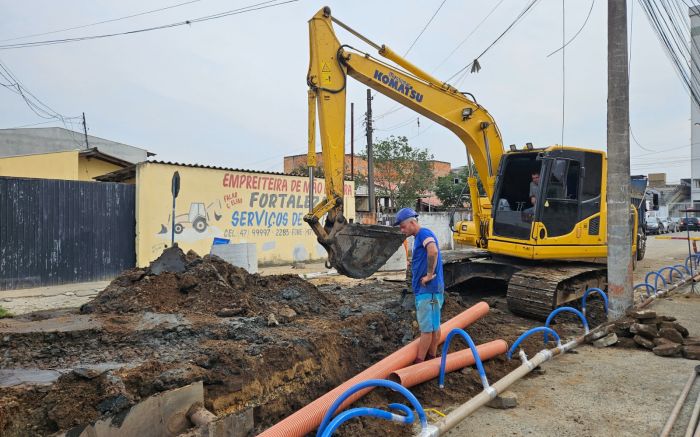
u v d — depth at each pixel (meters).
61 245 12.79
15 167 16.00
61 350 4.47
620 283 7.80
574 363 5.95
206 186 15.55
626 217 7.81
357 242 7.16
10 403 3.25
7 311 8.84
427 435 3.55
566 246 8.63
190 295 6.23
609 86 7.95
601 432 4.09
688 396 4.80
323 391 4.68
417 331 5.96
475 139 9.43
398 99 8.73
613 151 7.89
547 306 7.64
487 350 5.56
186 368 3.98
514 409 4.55
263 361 4.42
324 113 7.55
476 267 9.58
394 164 30.70
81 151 17.77
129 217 14.05
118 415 3.17
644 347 6.54
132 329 5.01
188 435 3.17
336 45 7.75
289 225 18.16
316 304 6.82
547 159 8.39
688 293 11.04
